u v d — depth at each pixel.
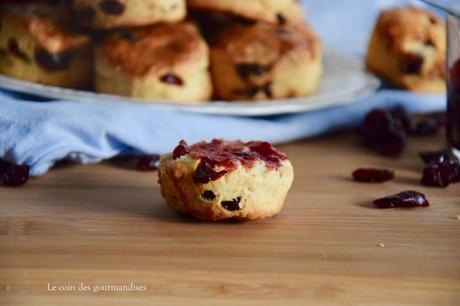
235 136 0.52
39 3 0.54
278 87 0.55
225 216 0.42
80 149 0.48
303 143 0.54
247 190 0.42
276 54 0.54
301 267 0.39
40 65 0.53
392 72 0.59
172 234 0.41
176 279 0.38
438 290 0.38
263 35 0.55
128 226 0.42
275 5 0.56
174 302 0.37
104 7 0.52
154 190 0.46
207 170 0.42
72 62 0.53
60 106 0.49
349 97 0.55
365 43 0.67
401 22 0.60
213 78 0.55
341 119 0.55
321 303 0.37
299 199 0.46
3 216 0.42
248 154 0.43
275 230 0.42
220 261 0.39
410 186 0.48
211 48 0.55
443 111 0.59
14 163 0.47
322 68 0.61
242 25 0.56
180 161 0.42
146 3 0.53
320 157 0.52
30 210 0.43
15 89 0.51
